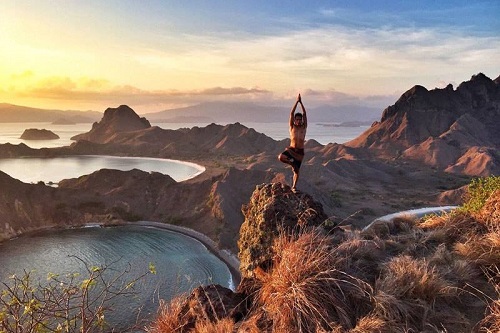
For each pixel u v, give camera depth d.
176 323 6.65
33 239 105.69
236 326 6.12
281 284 6.03
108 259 86.81
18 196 120.56
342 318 5.43
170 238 104.12
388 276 6.16
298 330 5.39
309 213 7.73
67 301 5.35
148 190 135.12
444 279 6.43
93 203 127.50
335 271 6.12
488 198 9.38
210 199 120.38
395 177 179.25
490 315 5.26
